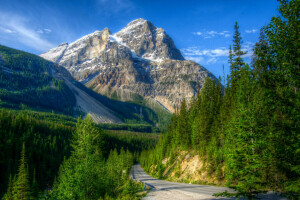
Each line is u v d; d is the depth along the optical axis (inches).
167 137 2856.8
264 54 411.8
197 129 1774.1
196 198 593.3
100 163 859.4
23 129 4680.1
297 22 369.7
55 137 4581.7
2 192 2812.5
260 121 554.9
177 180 1534.2
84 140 799.1
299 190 377.1
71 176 714.2
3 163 3260.3
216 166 1139.9
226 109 1325.0
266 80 417.4
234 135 614.9
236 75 1444.4
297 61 367.2
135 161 6181.1
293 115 368.5
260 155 511.5
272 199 437.1
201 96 2346.2
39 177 3238.2
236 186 486.0
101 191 901.2
